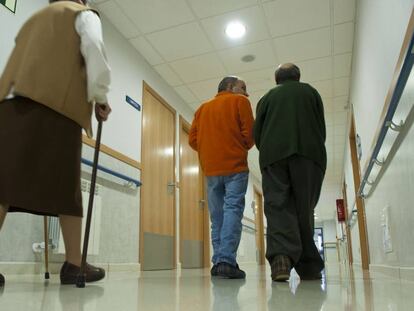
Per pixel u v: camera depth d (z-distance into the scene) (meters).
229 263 2.06
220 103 2.37
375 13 2.49
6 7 2.51
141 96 4.23
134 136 3.96
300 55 4.40
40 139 1.36
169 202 4.75
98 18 1.58
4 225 2.24
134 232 3.75
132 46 4.15
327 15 3.71
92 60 1.48
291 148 1.82
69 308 0.81
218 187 2.31
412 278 1.67
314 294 1.12
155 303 0.90
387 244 2.51
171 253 4.65
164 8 3.58
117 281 1.76
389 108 1.76
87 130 1.53
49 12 1.55
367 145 3.44
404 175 1.79
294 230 1.76
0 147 1.34
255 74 4.85
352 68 4.58
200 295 1.10
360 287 1.38
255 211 9.73
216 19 3.75
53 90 1.41
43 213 1.45
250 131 2.28
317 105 1.96
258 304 0.88
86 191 2.93
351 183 6.25
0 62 2.40
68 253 1.53
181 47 4.21
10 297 1.03
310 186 1.83
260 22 3.80
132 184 3.69
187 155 5.62
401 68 1.46
